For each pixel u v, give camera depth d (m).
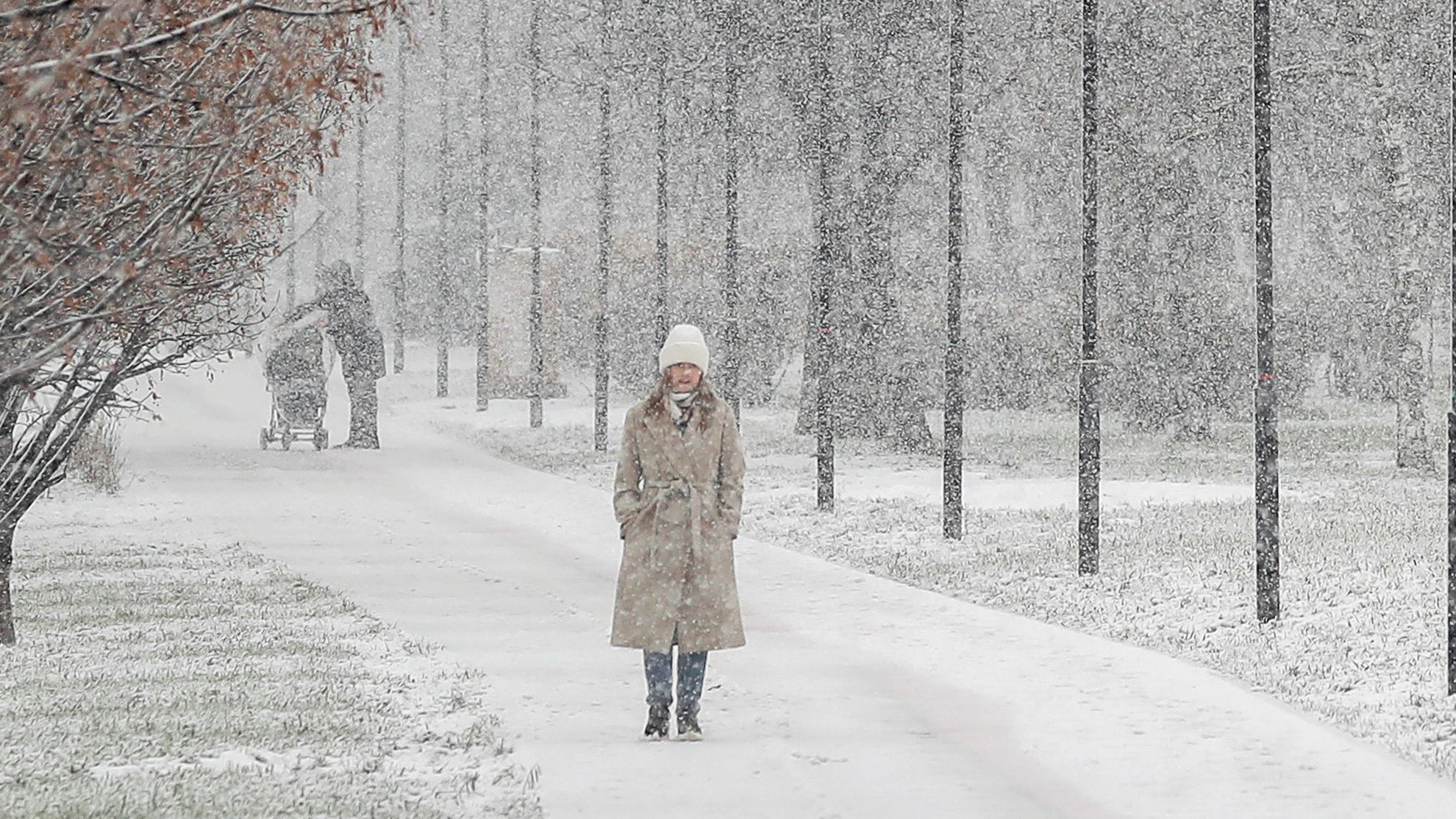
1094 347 44.97
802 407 104.44
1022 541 52.69
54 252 20.38
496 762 22.11
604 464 85.62
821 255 63.28
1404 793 20.48
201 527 59.34
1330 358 141.12
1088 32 45.09
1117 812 19.67
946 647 32.56
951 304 54.09
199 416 114.31
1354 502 60.84
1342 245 100.75
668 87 95.81
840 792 20.64
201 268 29.17
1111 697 27.05
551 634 34.81
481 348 129.00
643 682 28.78
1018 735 24.09
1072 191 100.19
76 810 18.81
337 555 50.66
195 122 23.09
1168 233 98.19
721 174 104.44
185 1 21.11
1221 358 105.94
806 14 89.00
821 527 58.53
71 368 33.66
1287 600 39.00
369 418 95.19
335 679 28.97
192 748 22.95
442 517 61.38
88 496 69.06
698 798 20.23
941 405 128.88
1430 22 81.06
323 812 18.86
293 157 26.09
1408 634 33.81
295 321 92.69
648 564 24.12
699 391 24.53
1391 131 80.19
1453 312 28.20
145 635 35.97
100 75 17.19
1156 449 94.19
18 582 46.34
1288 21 86.00
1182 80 89.06
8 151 18.20
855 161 93.88
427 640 34.06
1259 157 36.00
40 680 30.16
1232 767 21.97
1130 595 41.56
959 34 53.16
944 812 19.67
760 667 30.33
